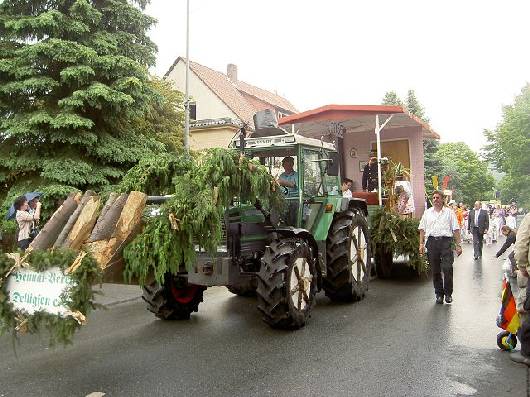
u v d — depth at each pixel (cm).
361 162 1235
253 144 691
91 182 1038
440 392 389
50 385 423
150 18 1199
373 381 413
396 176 1023
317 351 499
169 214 439
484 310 671
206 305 763
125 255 412
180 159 554
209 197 463
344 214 748
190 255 459
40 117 995
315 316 654
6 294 382
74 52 1022
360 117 1056
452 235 719
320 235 694
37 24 1022
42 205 973
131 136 1171
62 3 1078
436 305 709
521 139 4562
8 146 1087
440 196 722
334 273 711
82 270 365
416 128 1174
